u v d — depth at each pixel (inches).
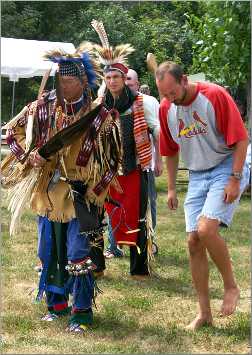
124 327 193.3
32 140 190.2
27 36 1008.9
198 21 435.5
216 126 182.2
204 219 182.5
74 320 191.0
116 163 194.4
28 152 190.5
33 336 184.7
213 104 179.9
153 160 280.1
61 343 179.0
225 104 180.4
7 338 182.5
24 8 1010.7
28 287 233.3
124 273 259.3
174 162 202.8
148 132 245.9
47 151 185.0
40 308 210.1
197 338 183.6
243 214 412.5
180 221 383.2
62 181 189.6
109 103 243.3
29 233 328.2
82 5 1022.4
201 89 181.3
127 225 247.6
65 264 195.6
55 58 186.2
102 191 191.3
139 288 237.5
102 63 241.9
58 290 195.9
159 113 193.5
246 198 480.4
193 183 191.8
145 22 899.4
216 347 177.9
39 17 1015.0
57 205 188.2
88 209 189.0
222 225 187.2
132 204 246.8
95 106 190.5
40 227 196.5
